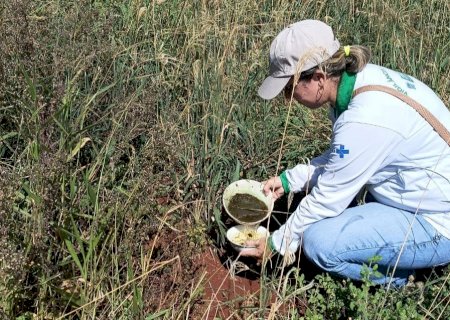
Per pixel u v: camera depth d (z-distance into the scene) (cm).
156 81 371
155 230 310
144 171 286
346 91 264
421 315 265
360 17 492
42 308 254
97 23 399
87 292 261
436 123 266
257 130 386
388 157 268
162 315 273
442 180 273
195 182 345
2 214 241
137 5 444
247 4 452
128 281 257
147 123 333
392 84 268
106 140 323
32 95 290
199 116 380
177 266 300
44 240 252
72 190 269
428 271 307
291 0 492
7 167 314
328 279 280
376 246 279
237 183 322
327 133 393
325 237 281
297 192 337
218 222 321
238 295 301
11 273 228
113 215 279
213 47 415
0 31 325
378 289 289
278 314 279
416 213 270
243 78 397
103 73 371
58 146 300
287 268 315
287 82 266
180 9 456
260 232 314
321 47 255
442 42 473
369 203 294
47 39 356
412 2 516
